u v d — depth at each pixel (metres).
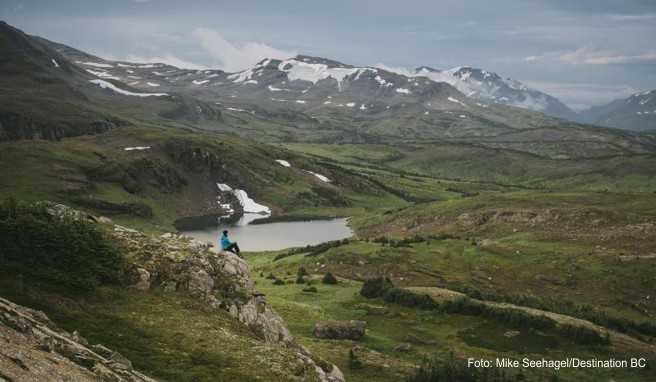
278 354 38.53
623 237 148.62
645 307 107.31
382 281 101.94
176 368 31.92
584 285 118.12
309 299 97.69
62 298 34.19
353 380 56.31
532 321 83.44
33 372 19.69
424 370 56.34
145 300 39.34
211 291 44.75
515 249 143.75
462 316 88.19
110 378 24.28
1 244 34.97
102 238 41.16
